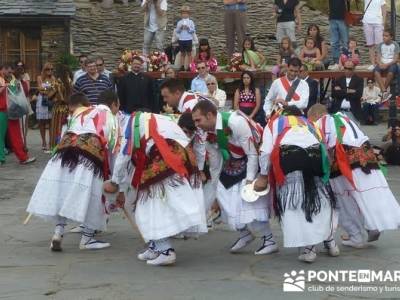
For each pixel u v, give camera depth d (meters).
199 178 10.62
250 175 10.82
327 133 11.12
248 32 29.92
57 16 26.59
